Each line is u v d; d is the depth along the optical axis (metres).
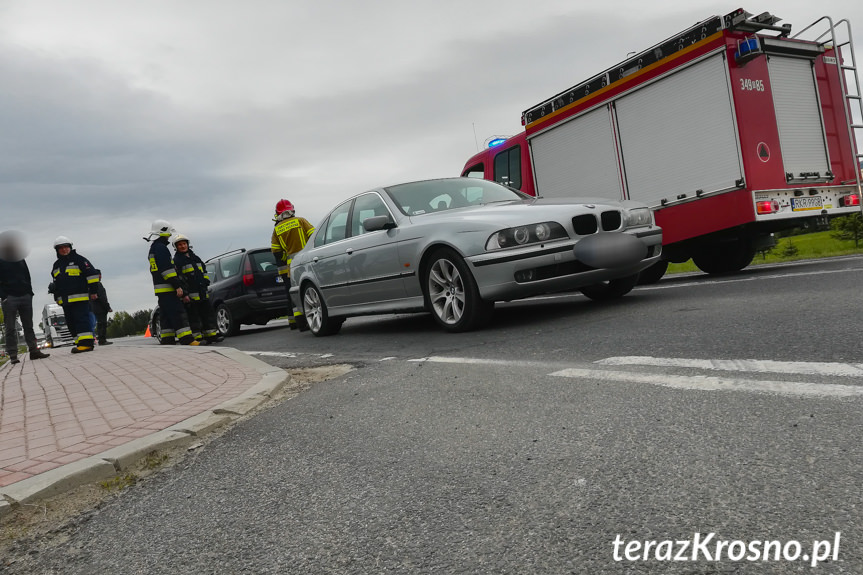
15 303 10.89
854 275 6.02
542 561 1.62
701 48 8.22
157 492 2.74
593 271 5.82
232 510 2.37
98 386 5.84
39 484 2.89
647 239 6.15
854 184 8.80
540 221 5.67
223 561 1.95
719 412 2.52
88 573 2.04
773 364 3.12
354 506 2.20
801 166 8.33
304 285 8.77
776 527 1.61
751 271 8.88
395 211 6.89
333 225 8.14
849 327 3.69
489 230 5.71
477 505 2.02
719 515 1.71
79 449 3.43
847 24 8.48
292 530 2.09
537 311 7.04
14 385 6.81
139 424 3.87
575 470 2.17
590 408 2.86
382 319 9.86
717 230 8.23
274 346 8.50
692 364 3.38
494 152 11.90
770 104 8.18
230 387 4.83
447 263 6.15
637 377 3.28
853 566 1.41
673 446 2.24
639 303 6.34
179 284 10.67
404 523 1.99
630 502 1.86
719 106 8.09
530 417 2.88
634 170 9.27
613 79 9.46
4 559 2.28
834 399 2.46
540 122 10.77
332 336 8.45
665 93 8.74
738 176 7.95
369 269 7.05
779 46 8.17
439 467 2.43
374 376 4.58
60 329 34.16
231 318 13.23
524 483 2.13
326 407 3.80
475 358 4.66
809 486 1.79
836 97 8.75
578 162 10.14
